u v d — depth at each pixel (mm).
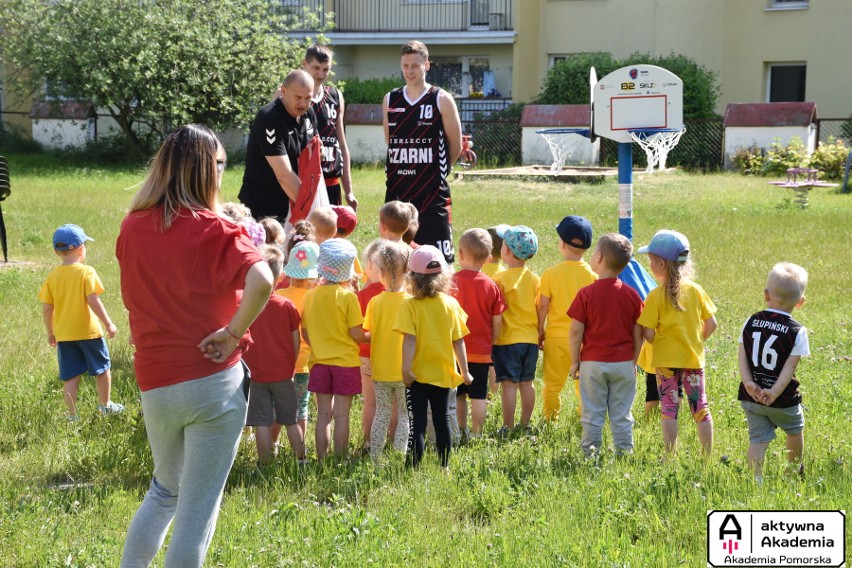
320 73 7117
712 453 5137
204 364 3281
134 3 24359
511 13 28281
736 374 6789
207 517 3336
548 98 26281
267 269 3258
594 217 15281
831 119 24297
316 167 6617
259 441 5219
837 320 8555
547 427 5754
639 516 4125
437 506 4418
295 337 5285
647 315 5188
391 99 7020
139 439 5391
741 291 9766
